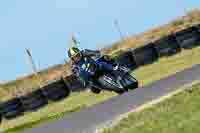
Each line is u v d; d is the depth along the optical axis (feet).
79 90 214.48
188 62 200.44
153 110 69.46
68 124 84.38
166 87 90.99
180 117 59.62
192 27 234.38
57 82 217.97
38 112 207.10
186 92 76.23
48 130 84.74
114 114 78.28
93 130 71.05
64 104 202.49
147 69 216.13
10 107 212.64
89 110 94.43
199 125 52.80
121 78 126.62
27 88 273.95
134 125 63.57
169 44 231.09
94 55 133.49
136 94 93.97
